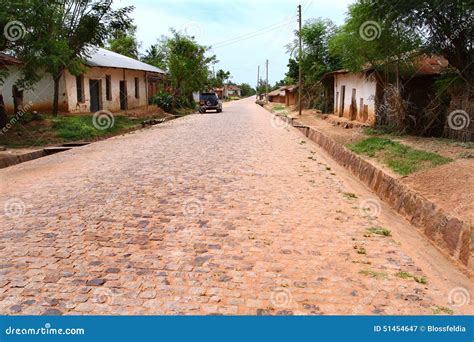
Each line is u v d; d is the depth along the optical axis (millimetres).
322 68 28562
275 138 17500
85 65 21500
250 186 8641
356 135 15367
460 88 12438
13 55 16672
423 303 4027
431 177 7961
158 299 4000
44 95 22125
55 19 17469
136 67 28703
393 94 15117
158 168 10461
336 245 5461
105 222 6211
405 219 7227
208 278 4441
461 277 4895
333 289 4242
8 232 5758
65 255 4996
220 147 14406
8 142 15031
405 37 13703
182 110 37344
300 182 9141
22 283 4281
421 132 14297
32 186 8461
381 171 9172
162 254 5059
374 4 13023
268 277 4484
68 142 15844
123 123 22031
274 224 6254
